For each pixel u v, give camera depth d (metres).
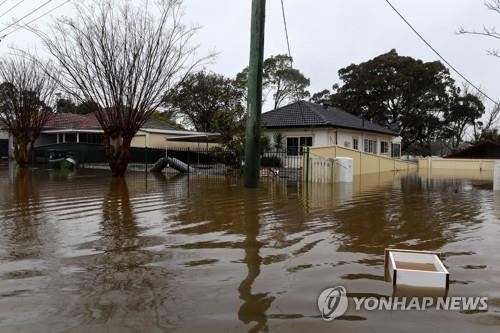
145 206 9.48
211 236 6.34
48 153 30.86
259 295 3.90
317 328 3.25
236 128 21.44
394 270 4.18
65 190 12.99
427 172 29.81
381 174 25.70
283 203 10.14
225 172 21.27
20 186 14.30
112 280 4.27
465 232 6.83
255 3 12.12
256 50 12.32
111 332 3.13
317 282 4.28
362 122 33.22
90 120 38.97
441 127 50.16
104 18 17.86
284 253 5.39
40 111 27.16
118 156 18.95
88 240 6.02
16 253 5.27
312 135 27.67
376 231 6.85
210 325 3.26
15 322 3.28
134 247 5.62
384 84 48.81
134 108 18.59
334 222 7.61
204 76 46.88
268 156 22.92
